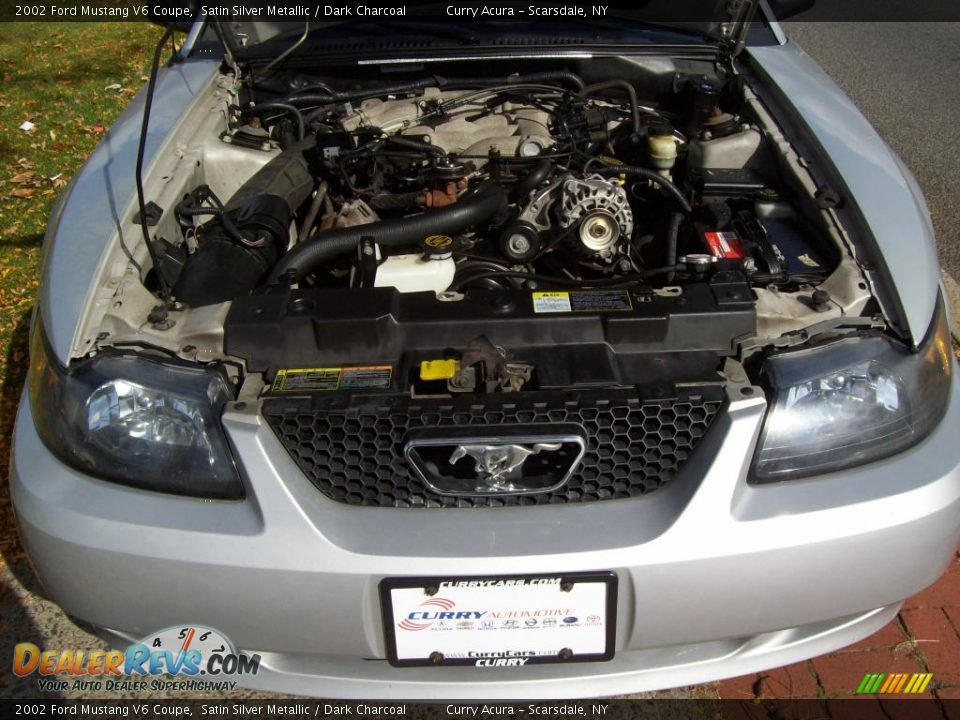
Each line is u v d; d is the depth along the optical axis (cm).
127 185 191
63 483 147
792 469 144
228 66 257
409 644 148
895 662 189
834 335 152
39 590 208
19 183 421
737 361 153
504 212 205
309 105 246
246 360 152
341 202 233
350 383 147
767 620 147
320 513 142
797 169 201
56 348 152
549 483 144
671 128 225
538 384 146
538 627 147
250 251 186
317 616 143
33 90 539
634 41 256
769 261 178
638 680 159
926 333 155
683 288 162
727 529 139
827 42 651
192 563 140
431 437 139
